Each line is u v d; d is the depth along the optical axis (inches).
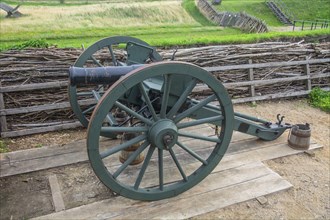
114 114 126.7
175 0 872.3
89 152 87.5
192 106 107.0
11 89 146.3
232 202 106.3
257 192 111.7
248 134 146.0
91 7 708.0
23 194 108.8
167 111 107.6
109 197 107.8
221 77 192.4
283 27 622.5
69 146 137.9
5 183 114.0
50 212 100.9
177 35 500.7
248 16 605.6
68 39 434.0
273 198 111.4
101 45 128.8
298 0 787.4
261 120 141.6
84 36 457.1
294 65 210.8
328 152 143.9
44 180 116.4
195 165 125.0
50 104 153.2
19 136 148.1
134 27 576.7
